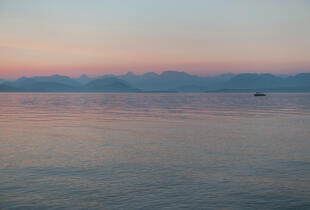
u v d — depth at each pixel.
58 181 14.66
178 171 16.44
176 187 13.81
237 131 32.81
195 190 13.42
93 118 48.94
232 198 12.51
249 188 13.70
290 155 20.42
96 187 13.80
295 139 27.34
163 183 14.38
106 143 25.16
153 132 32.03
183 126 37.59
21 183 14.34
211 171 16.42
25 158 19.44
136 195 12.82
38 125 38.44
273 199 12.41
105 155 20.44
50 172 16.22
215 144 24.78
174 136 29.03
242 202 12.09
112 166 17.48
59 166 17.47
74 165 17.70
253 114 57.59
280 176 15.50
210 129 34.75
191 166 17.48
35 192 13.15
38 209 11.40
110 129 34.47
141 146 23.84
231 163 18.19
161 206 11.70
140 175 15.67
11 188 13.64
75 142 25.62
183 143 25.16
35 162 18.39
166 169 16.83
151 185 14.09
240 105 97.81
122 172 16.23
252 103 113.75
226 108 79.88
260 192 13.20
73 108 79.94
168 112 64.19
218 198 12.51
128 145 24.28
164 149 22.58
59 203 11.96
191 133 31.23
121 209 11.41
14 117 50.66
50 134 30.36
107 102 125.81
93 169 16.84
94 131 32.72
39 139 27.12
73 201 12.16
